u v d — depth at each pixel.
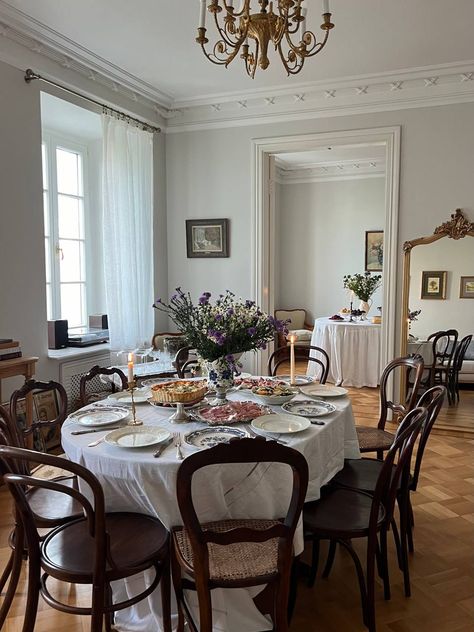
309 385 2.83
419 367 2.78
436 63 3.93
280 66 3.98
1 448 1.52
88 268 4.88
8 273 3.38
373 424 4.47
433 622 1.96
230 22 2.05
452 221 4.17
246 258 4.89
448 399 4.30
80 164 4.76
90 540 1.74
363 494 2.14
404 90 4.22
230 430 2.03
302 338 7.60
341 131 4.45
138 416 2.26
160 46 3.63
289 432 1.99
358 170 7.73
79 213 4.77
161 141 5.04
